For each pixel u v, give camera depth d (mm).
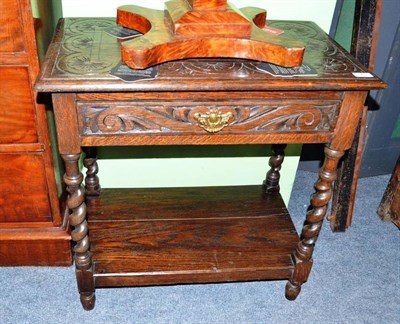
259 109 1083
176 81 1001
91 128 1055
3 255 1448
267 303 1447
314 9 1469
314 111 1104
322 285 1520
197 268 1341
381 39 1728
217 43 1076
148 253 1384
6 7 1061
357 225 1789
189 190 1677
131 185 1710
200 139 1108
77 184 1138
